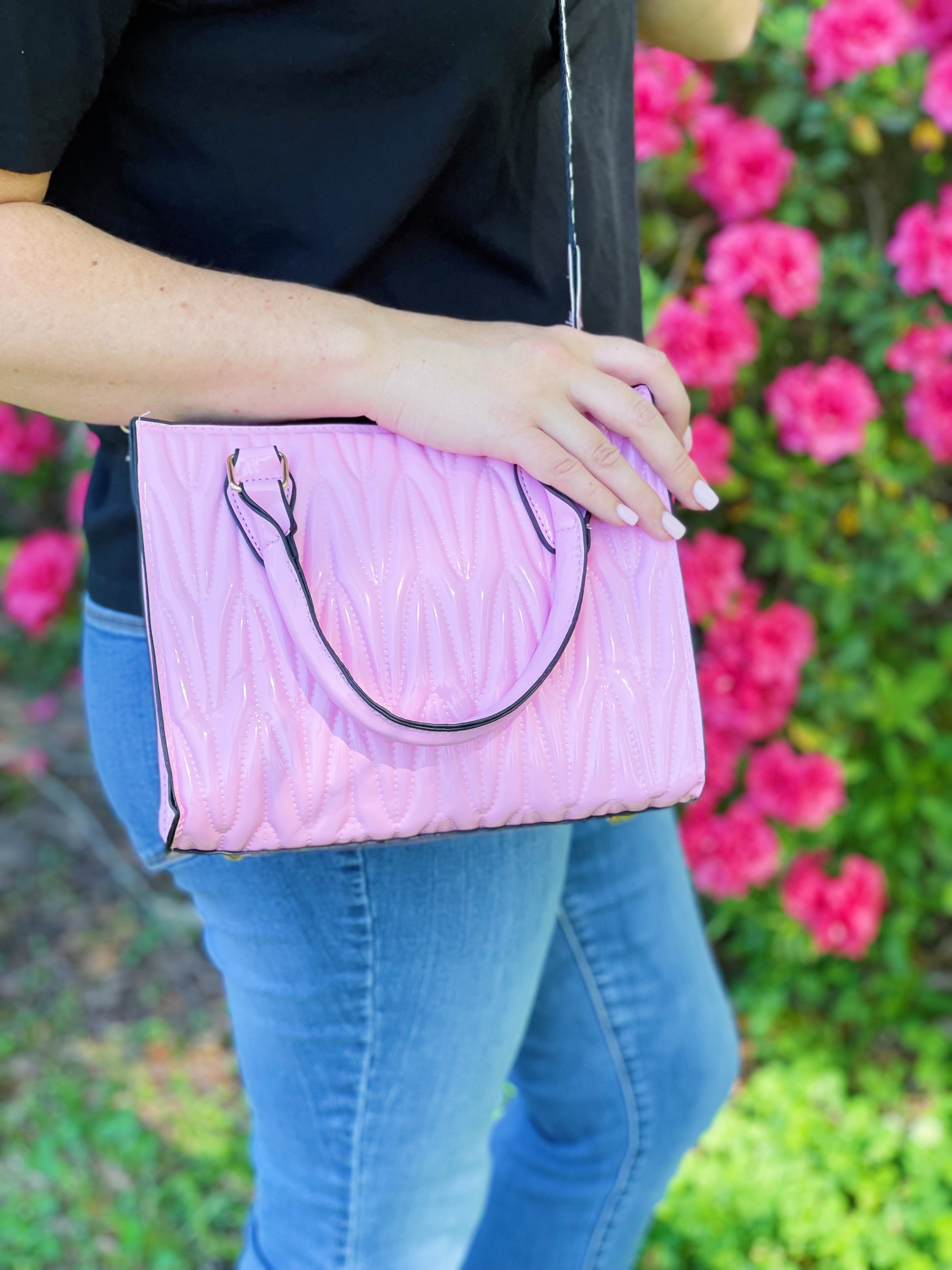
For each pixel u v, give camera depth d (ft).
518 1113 4.71
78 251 2.75
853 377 7.28
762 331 7.98
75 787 10.84
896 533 7.67
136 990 8.84
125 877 9.84
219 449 3.00
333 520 3.05
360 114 3.00
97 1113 7.74
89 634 3.70
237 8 2.84
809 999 8.05
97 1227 6.97
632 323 3.82
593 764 3.14
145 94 2.96
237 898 3.47
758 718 7.49
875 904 7.45
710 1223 6.57
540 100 3.24
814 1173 6.88
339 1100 3.56
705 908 8.43
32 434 10.69
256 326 2.89
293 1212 3.71
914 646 8.32
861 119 7.48
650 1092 4.26
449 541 3.10
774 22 7.44
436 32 2.91
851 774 7.66
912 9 7.46
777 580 8.25
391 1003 3.47
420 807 3.02
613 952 4.20
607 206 3.60
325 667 2.84
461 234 3.26
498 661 3.09
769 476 7.70
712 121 7.46
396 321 3.06
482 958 3.52
